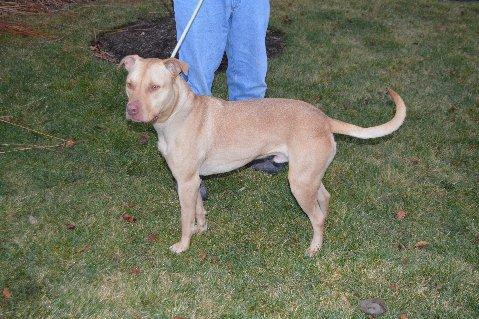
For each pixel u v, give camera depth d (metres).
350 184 2.96
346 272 2.41
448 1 6.02
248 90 2.94
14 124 3.24
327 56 4.31
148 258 2.44
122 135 3.23
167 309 2.20
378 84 3.95
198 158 2.34
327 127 2.33
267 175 3.02
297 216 2.74
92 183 2.86
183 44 2.72
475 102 3.79
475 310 2.26
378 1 5.72
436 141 3.34
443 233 2.66
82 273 2.34
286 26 4.81
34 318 2.14
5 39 4.26
